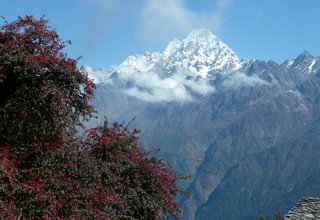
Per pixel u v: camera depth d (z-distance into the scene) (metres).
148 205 21.31
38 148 15.67
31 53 16.17
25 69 15.33
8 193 13.80
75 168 16.44
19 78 15.44
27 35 16.20
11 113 15.58
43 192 14.65
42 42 16.48
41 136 15.93
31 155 15.95
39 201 14.43
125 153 21.25
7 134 15.60
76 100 16.50
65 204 15.52
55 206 14.78
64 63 16.30
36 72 15.58
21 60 15.21
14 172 14.23
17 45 15.39
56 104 15.76
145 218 21.75
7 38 16.22
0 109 15.59
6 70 15.59
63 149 16.12
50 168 15.67
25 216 14.20
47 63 15.84
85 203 16.23
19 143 15.66
